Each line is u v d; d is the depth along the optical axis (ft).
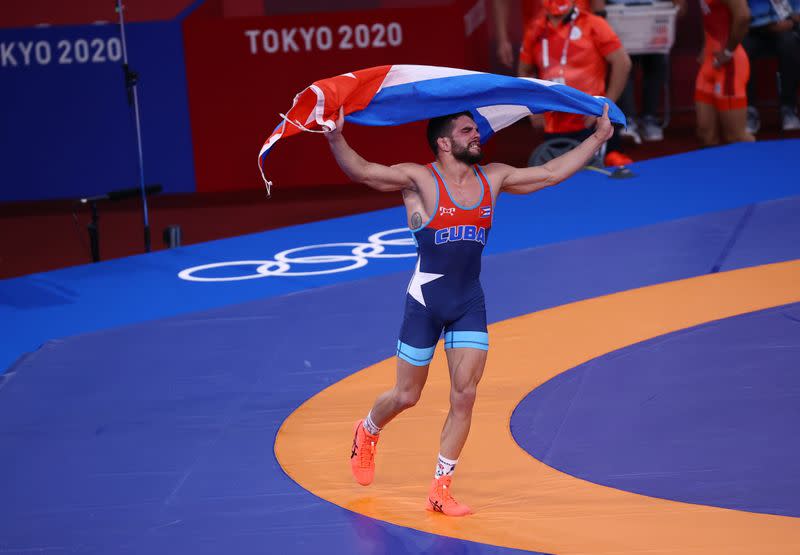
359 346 83.87
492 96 56.49
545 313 89.86
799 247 105.70
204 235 152.05
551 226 122.42
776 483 55.77
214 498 57.88
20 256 147.84
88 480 61.46
